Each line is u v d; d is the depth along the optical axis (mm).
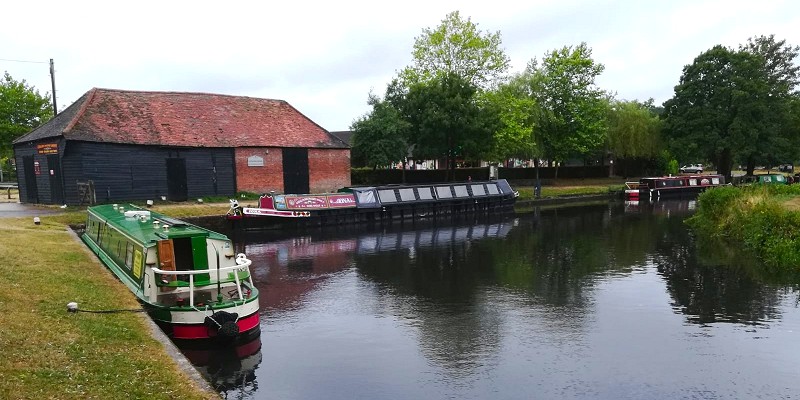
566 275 15992
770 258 17156
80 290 9336
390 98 39500
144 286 10117
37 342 6609
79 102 27750
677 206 37438
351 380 8625
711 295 13477
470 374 8867
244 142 29984
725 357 9547
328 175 33656
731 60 45469
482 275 16109
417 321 11664
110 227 13672
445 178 40625
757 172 68062
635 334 10750
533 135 40906
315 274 16375
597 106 43688
